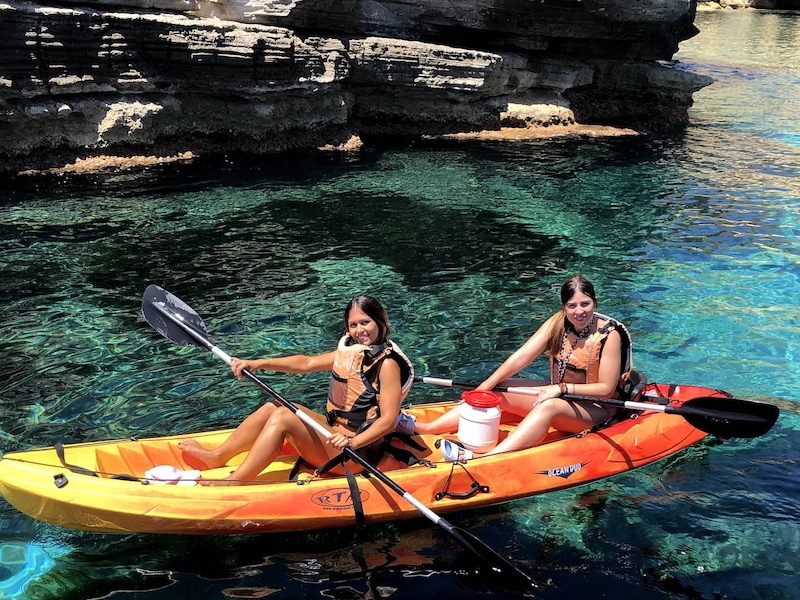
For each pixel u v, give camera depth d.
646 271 7.82
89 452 3.99
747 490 4.34
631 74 15.68
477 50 13.87
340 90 12.48
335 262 7.85
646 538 3.92
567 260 8.11
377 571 3.65
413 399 5.28
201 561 3.70
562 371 4.49
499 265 7.92
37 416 4.91
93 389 5.27
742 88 20.89
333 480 3.88
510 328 6.43
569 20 14.04
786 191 10.95
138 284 7.08
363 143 13.00
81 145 10.37
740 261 8.12
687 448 4.73
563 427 4.46
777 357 6.02
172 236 8.35
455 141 13.53
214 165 11.16
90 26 9.77
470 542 3.59
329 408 4.05
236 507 3.71
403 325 6.43
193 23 10.48
